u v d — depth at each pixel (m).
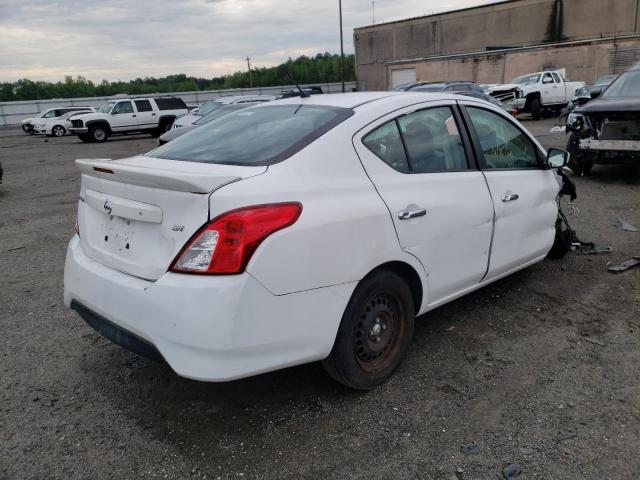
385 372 3.17
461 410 2.96
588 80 32.81
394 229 2.98
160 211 2.58
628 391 3.08
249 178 2.58
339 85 60.38
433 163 3.39
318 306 2.67
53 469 2.58
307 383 3.26
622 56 31.50
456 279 3.52
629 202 7.64
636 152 8.70
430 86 17.70
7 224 7.97
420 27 46.25
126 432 2.84
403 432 2.79
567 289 4.57
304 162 2.76
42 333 4.05
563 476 2.44
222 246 2.40
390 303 3.13
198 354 2.42
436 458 2.59
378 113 3.16
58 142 27.08
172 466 2.58
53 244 6.73
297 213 2.57
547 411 2.92
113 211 2.82
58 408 3.07
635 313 4.08
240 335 2.42
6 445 2.75
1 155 20.47
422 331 3.90
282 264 2.50
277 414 2.96
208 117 13.55
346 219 2.74
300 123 3.12
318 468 2.54
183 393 3.19
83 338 3.96
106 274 2.82
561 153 4.20
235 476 2.50
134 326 2.61
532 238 4.25
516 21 41.41
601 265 5.11
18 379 3.39
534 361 3.44
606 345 3.61
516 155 4.15
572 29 39.16
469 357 3.52
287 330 2.57
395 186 3.06
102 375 3.42
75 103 48.81
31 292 4.96
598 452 2.59
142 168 2.69
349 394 3.13
